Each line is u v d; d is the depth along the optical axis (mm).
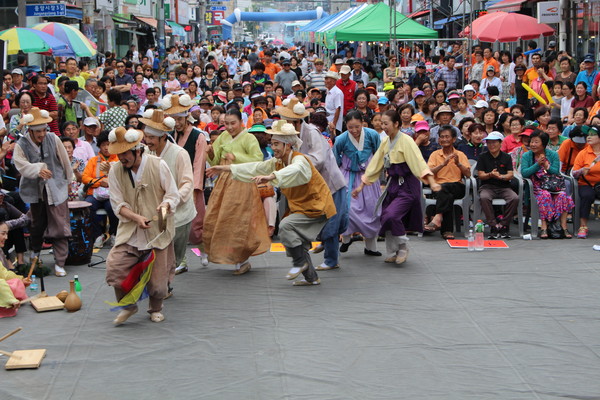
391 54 23484
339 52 34656
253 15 68438
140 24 41812
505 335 6547
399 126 8633
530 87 16125
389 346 6324
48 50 18000
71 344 6488
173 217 6906
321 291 7930
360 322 6926
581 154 10359
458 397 5336
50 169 8594
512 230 10828
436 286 8055
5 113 12570
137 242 6770
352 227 9094
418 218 8852
